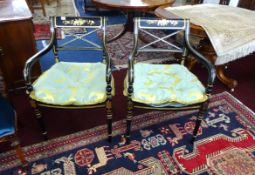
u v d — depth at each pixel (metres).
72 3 4.50
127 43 2.79
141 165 1.34
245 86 2.08
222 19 1.75
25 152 1.38
